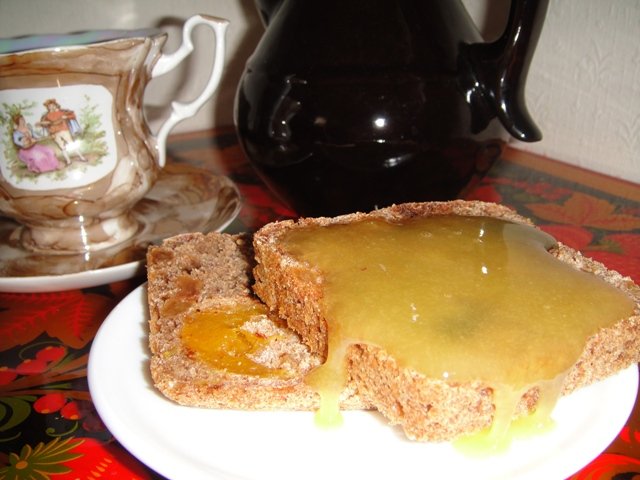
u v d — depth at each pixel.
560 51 0.32
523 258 0.18
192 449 0.15
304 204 0.25
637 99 0.30
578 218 0.28
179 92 0.39
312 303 0.17
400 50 0.22
